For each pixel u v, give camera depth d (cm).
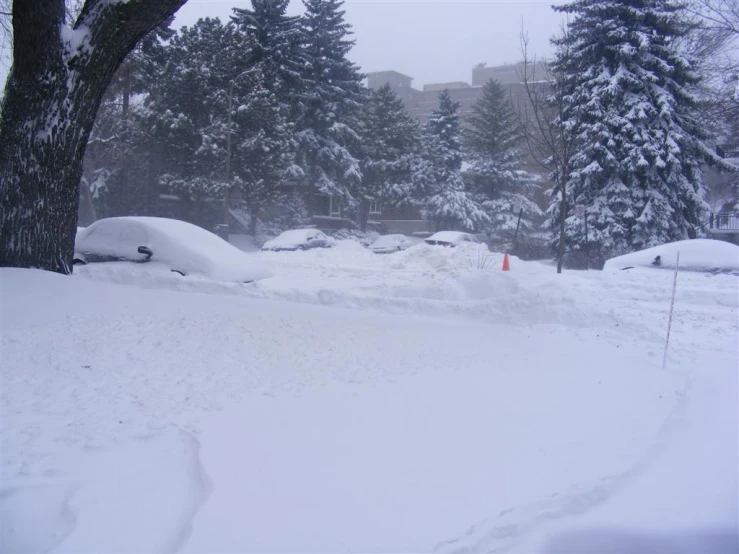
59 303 846
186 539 347
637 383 721
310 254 2462
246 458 449
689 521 423
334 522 376
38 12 941
